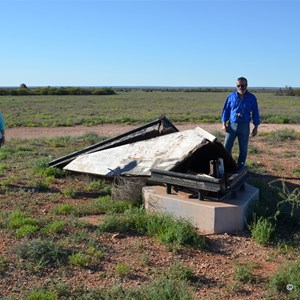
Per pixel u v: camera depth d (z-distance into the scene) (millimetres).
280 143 16297
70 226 6496
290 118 28516
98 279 4898
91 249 5578
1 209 7355
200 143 7602
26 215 6879
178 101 68938
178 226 6082
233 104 8586
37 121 28516
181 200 6770
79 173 9805
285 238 6207
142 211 7082
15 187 8859
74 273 5016
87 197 8320
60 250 5410
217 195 6918
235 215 6496
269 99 80750
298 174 10422
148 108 47531
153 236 6219
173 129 10344
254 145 15711
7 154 13211
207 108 47812
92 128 24875
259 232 6164
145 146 8961
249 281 4906
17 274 4926
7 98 73438
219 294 4637
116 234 6172
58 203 7879
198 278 5000
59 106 50469
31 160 12219
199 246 5809
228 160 7844
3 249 5578
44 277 4902
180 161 7469
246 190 7547
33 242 5500
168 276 4949
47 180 9414
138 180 8109
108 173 8703
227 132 8797
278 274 4883
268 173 10562
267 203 7418
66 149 14938
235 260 5504
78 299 4410
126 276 4969
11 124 26203
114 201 7715
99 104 56625
